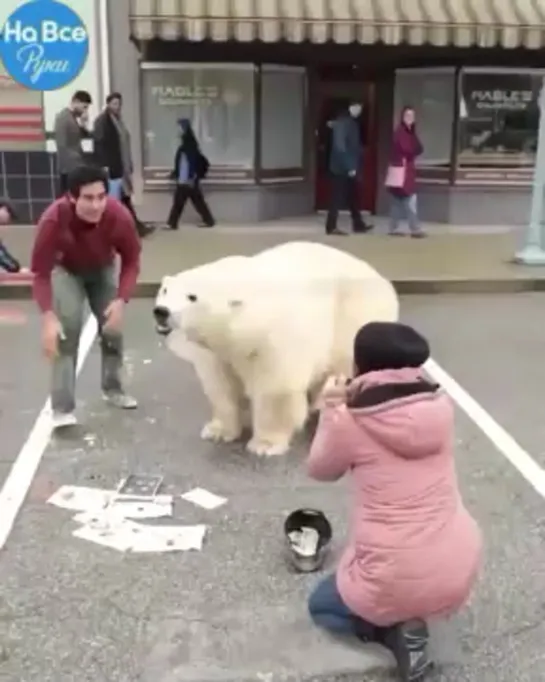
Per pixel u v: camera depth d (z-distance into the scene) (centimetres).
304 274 521
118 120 1206
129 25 1341
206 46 1400
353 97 1508
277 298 499
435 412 312
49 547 430
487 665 344
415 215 1332
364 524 322
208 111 1417
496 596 392
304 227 1403
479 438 586
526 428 605
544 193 1188
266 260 523
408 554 312
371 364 320
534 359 775
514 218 1463
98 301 587
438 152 1466
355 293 545
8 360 748
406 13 1352
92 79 1357
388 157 1522
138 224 1278
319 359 526
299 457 539
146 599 387
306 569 408
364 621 344
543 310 965
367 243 1271
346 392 323
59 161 1190
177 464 529
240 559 421
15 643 355
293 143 1490
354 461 320
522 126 1443
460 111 1431
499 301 1006
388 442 311
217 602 385
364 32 1338
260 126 1432
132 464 528
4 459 535
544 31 1367
